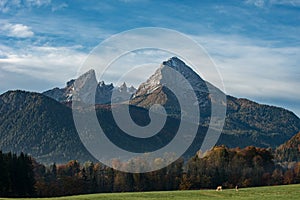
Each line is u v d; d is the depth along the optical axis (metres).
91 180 87.44
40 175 89.50
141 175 87.25
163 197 51.19
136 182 87.06
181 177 88.81
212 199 49.06
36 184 81.06
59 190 84.06
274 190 59.00
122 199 49.09
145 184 87.06
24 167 78.00
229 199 48.47
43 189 81.94
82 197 50.66
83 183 86.44
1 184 73.19
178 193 55.75
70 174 90.62
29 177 78.88
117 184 87.12
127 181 86.94
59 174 91.00
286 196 51.25
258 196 51.81
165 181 87.25
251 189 60.94
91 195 52.97
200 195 53.88
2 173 73.62
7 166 75.06
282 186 65.06
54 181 86.31
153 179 87.25
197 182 89.25
